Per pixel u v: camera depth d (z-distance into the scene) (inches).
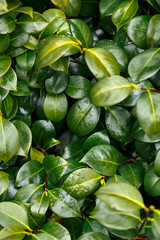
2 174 29.8
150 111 26.0
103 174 27.6
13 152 28.1
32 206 27.5
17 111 31.3
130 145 32.3
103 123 32.0
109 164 28.0
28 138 29.3
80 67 31.8
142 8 32.7
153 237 25.6
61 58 28.5
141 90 28.5
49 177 28.5
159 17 28.9
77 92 30.4
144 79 27.5
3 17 28.3
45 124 31.7
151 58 27.9
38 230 27.9
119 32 31.5
